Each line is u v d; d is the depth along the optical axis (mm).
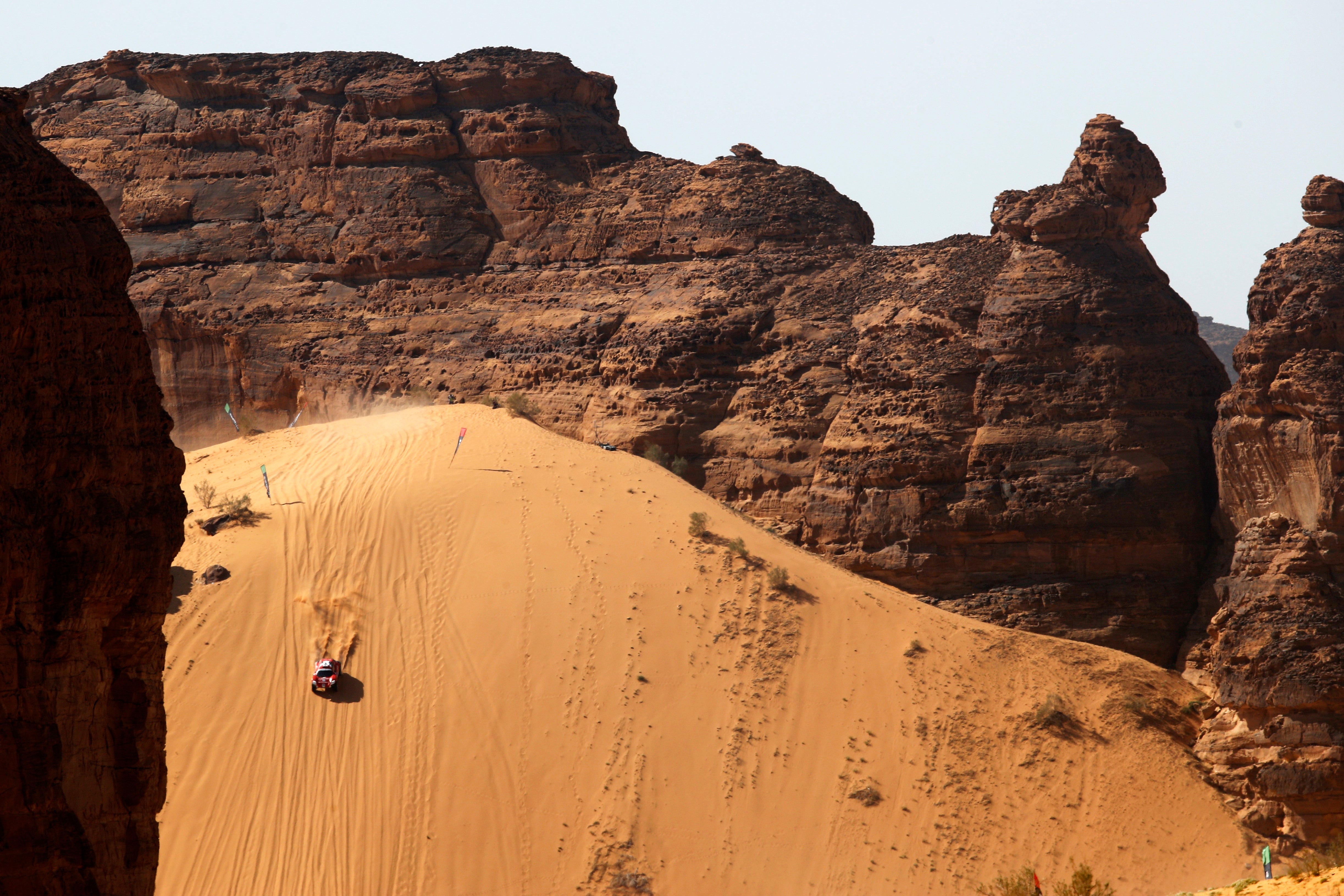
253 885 99500
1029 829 114125
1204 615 144250
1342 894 43375
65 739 34656
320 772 107438
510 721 113250
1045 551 148875
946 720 121812
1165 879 112625
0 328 33438
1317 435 132875
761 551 138125
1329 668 122188
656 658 120625
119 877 36031
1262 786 120312
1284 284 139250
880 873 108250
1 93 35406
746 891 105375
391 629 119688
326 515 132500
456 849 104062
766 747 115875
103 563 35250
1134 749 123312
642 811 108562
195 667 113750
